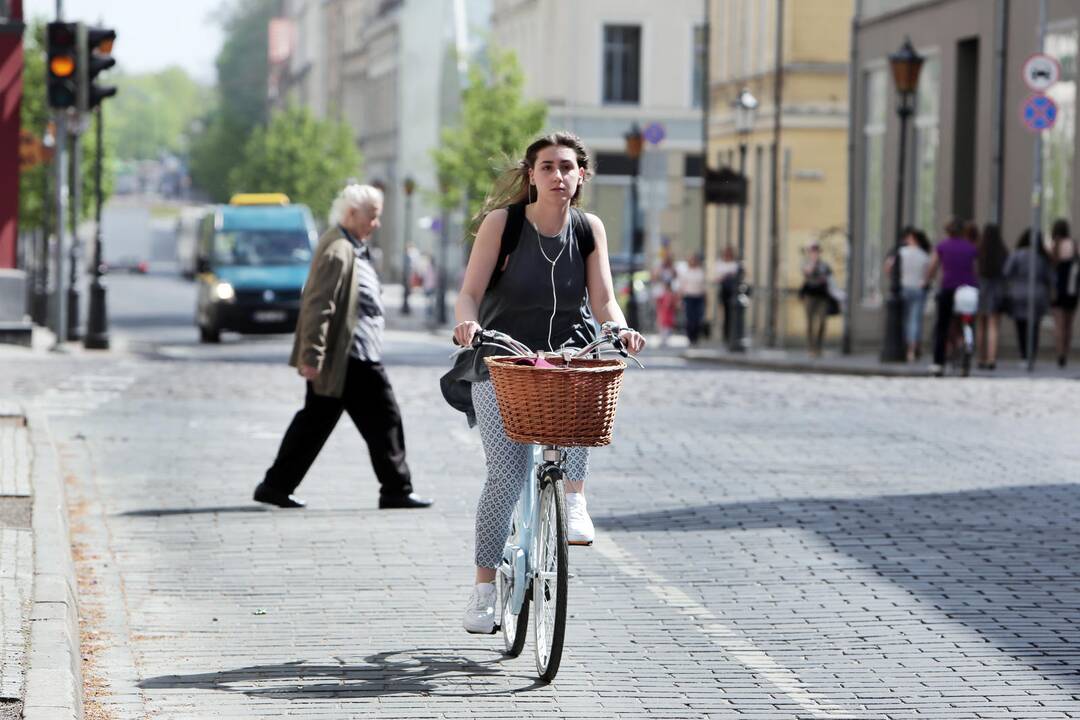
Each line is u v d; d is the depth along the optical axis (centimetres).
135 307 12256
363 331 2492
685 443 3316
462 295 1548
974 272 5281
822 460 3052
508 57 11456
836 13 9044
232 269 7881
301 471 2500
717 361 6744
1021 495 2623
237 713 1431
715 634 1727
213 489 2686
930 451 3188
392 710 1443
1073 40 5775
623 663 1609
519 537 1614
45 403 4006
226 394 4347
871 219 7769
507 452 1573
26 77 10819
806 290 6631
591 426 1427
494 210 1562
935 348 5303
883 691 1509
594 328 1588
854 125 7794
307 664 1603
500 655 1644
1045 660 1620
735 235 10306
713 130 10781
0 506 2206
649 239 9794
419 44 18562
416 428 3575
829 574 2016
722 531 2302
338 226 2511
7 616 1559
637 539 2248
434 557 2131
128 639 1700
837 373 5841
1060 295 5422
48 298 8269
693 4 13200
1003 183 6169
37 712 1258
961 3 6631
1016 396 4381
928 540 2233
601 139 13238
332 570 2048
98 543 2217
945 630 1741
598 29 13150
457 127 12431
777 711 1446
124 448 3186
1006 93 6241
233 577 2006
